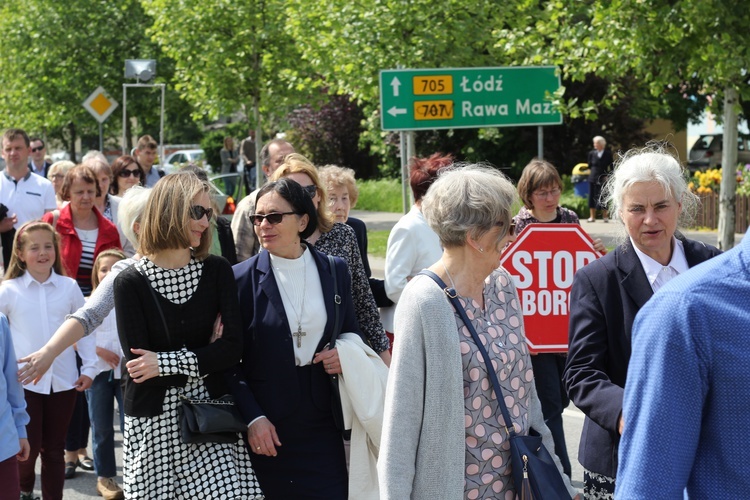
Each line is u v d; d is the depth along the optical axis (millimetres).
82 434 8172
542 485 3473
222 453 4648
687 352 2570
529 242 6480
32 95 34219
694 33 13211
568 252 6496
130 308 4602
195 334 4688
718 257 2678
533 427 3830
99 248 8336
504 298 3727
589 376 4219
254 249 6746
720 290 2586
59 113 34625
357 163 43562
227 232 6668
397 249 6352
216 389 4738
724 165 14297
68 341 5453
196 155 47406
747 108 35844
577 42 14023
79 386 6664
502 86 13641
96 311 5527
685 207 4367
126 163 10773
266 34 23078
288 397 4762
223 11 23438
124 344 4609
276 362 4758
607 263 4348
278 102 24250
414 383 3469
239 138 47062
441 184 3625
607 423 4051
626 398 2719
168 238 4578
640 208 4188
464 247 3570
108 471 7348
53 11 33281
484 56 18453
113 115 34781
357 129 42906
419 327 3494
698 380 2570
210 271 4730
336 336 4914
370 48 18062
